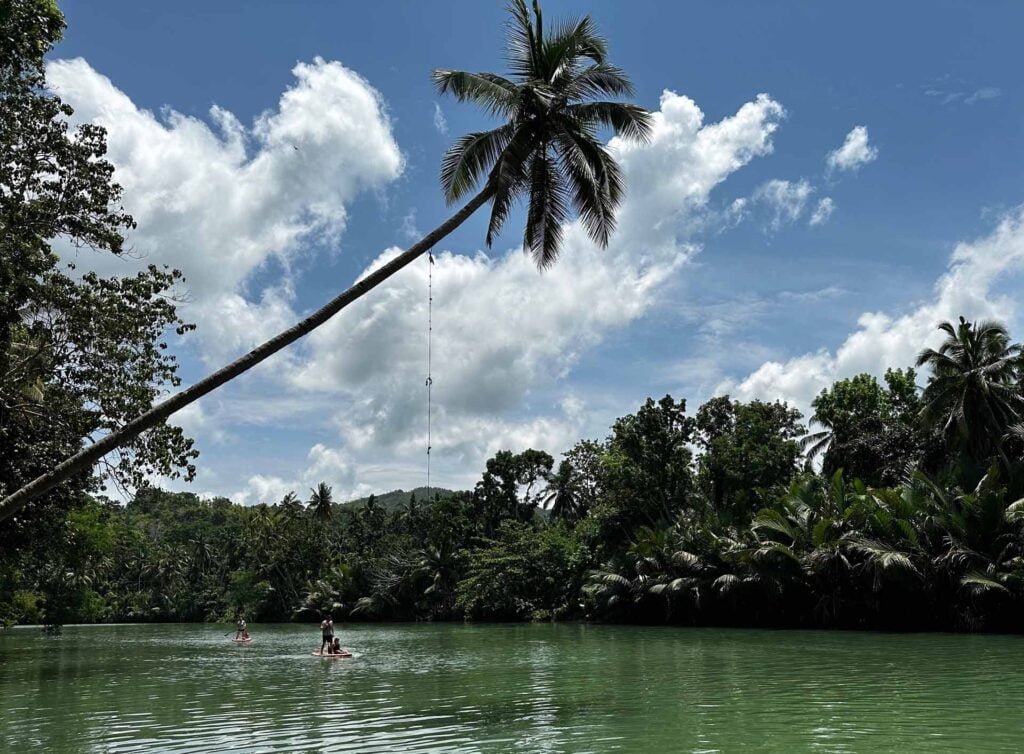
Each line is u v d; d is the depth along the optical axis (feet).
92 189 63.82
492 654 105.50
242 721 51.24
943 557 118.42
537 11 60.70
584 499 264.11
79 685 77.05
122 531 361.92
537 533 230.27
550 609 215.72
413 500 328.08
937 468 151.84
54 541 107.45
